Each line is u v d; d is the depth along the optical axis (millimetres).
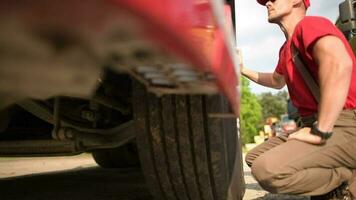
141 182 3529
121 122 2309
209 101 1641
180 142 1718
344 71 1671
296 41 1880
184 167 1771
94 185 3418
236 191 2008
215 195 1862
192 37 527
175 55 473
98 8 356
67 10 351
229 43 823
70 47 380
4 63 387
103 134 2121
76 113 2158
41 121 2545
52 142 2225
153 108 1706
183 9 506
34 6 346
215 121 1664
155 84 661
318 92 1849
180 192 1877
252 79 2600
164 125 1708
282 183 1807
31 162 5918
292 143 1849
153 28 408
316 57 1753
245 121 21234
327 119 1711
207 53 592
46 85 427
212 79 653
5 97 461
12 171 4770
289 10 2006
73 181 3686
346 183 1912
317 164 1821
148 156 1790
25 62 387
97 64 429
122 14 366
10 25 352
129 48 421
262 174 1821
